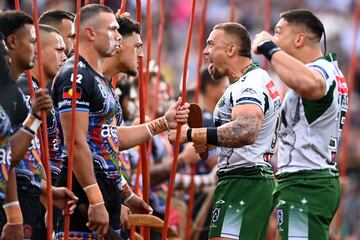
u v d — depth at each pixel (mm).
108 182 14047
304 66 14719
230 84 15617
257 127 14930
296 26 15477
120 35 14211
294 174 15195
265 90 15289
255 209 15430
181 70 33688
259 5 35875
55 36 15008
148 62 16109
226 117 15438
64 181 13961
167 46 34125
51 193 12688
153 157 19984
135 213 15320
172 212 20188
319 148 15148
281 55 14758
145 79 16188
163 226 14211
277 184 15445
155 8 35062
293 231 15078
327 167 15219
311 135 15141
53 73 14977
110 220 14148
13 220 12719
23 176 13352
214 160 20891
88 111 13734
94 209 13484
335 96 15125
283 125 15406
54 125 14570
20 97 12961
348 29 36812
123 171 17031
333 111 15148
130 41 14797
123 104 18906
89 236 13953
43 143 12844
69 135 13547
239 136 14828
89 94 13734
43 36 14945
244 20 36406
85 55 13977
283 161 15344
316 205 15062
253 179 15445
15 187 12758
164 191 20078
